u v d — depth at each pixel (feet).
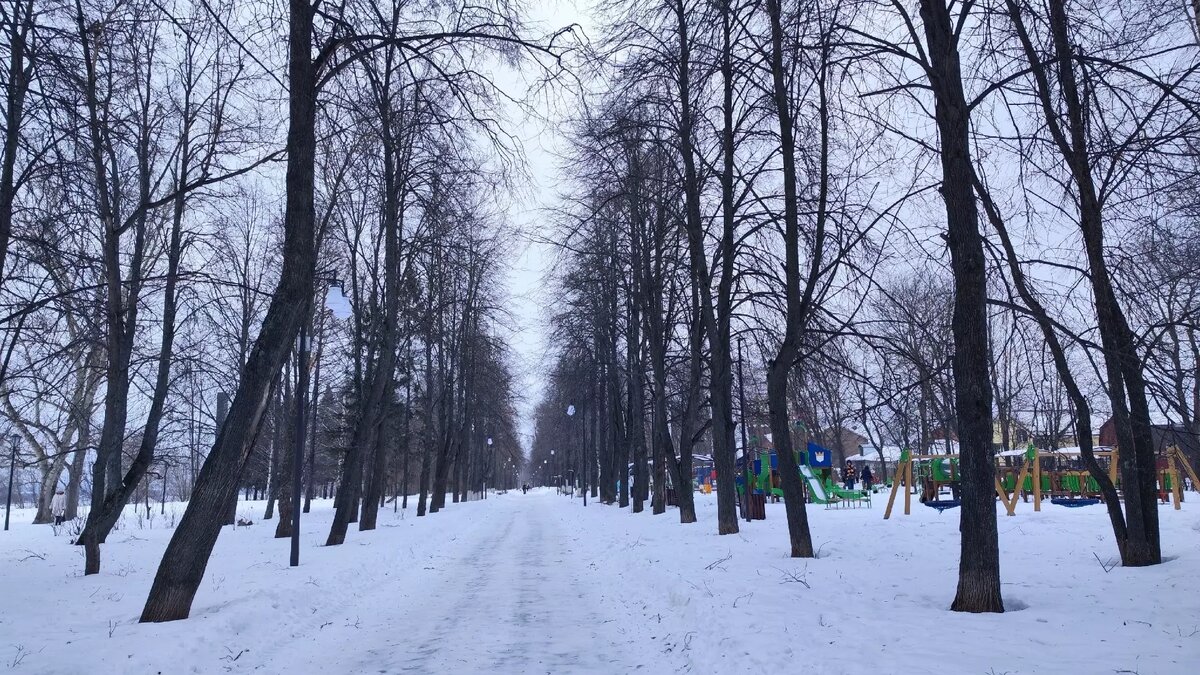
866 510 83.46
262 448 127.54
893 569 37.22
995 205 34.12
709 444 174.29
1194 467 77.30
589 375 134.62
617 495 151.64
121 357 48.44
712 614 28.53
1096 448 80.59
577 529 89.20
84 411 62.28
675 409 101.04
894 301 39.99
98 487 47.80
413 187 63.93
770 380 46.21
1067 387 35.55
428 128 39.91
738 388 77.10
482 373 153.69
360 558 53.26
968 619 25.13
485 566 54.54
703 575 38.17
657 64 48.83
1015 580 32.50
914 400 42.09
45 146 33.01
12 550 65.31
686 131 53.88
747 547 49.88
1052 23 31.37
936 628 23.89
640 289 96.32
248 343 74.23
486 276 113.50
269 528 99.66
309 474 146.92
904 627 24.17
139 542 72.54
